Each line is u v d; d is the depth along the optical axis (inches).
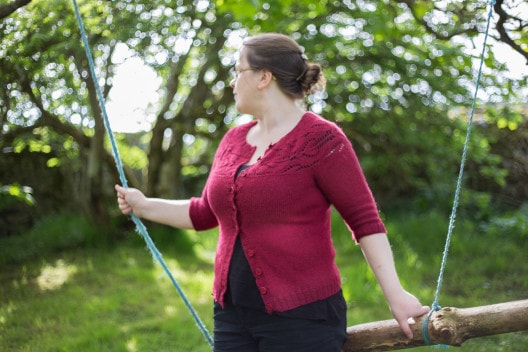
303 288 75.1
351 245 273.9
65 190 330.6
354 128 322.0
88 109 228.7
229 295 79.0
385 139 327.3
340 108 297.1
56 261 258.4
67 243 282.7
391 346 78.3
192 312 91.4
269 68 79.0
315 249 76.2
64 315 185.5
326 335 75.6
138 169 352.5
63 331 171.8
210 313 186.4
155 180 306.8
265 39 80.6
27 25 150.4
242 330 78.7
